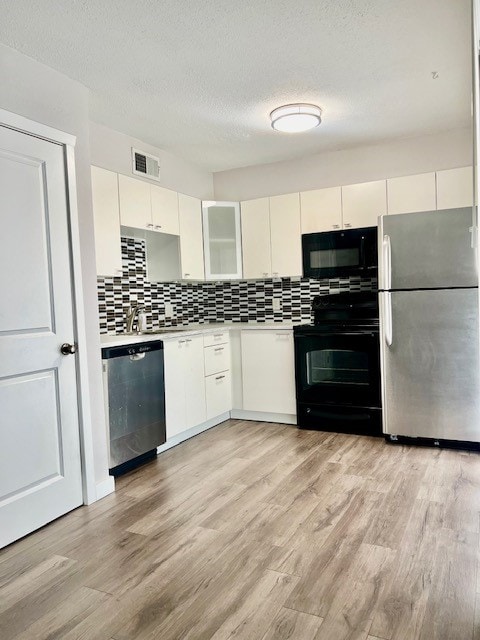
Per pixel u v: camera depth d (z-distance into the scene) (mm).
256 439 3580
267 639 1448
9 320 2129
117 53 2334
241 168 4551
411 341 3260
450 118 3420
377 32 2248
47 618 1589
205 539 2084
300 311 4445
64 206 2432
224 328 4086
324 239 3957
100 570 1868
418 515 2223
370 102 3088
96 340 2641
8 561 1962
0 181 2094
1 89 2121
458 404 3148
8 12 1959
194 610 1600
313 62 2521
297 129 3307
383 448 3254
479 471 2760
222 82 2719
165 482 2785
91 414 2582
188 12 2027
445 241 3135
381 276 3332
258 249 4285
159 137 3611
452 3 2020
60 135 2400
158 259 4035
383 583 1710
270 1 1975
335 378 3684
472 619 1509
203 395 3785
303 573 1793
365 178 4027
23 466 2184
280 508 2361
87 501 2514
